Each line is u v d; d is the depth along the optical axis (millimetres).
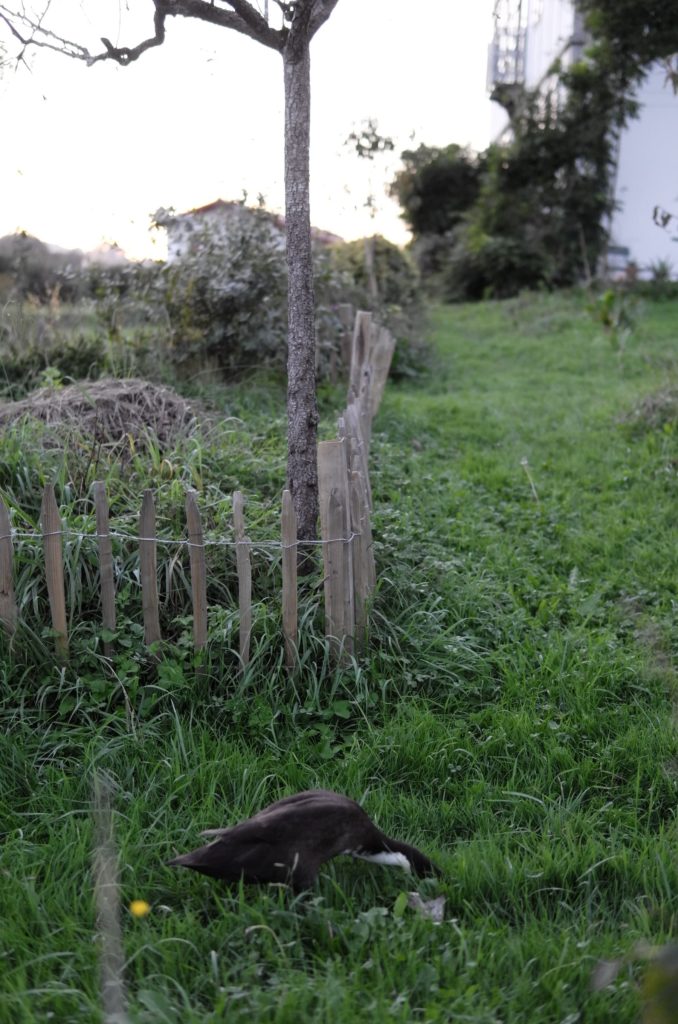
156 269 9492
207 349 9383
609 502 7594
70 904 3051
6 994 2631
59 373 7562
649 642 5039
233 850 2949
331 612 4371
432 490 7523
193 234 9727
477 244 25172
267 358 9508
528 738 4059
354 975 2703
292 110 4633
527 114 24312
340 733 4180
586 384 12742
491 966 2779
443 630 4887
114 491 5355
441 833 3561
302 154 4652
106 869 3076
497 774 3951
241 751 3957
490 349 16406
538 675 4656
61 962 2807
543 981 2719
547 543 6617
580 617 5395
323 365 9992
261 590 4703
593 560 6320
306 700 4250
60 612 4230
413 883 3176
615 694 4535
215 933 2906
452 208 30031
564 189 24469
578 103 23734
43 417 6316
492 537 6547
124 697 4176
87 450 5684
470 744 4051
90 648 4266
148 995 2551
